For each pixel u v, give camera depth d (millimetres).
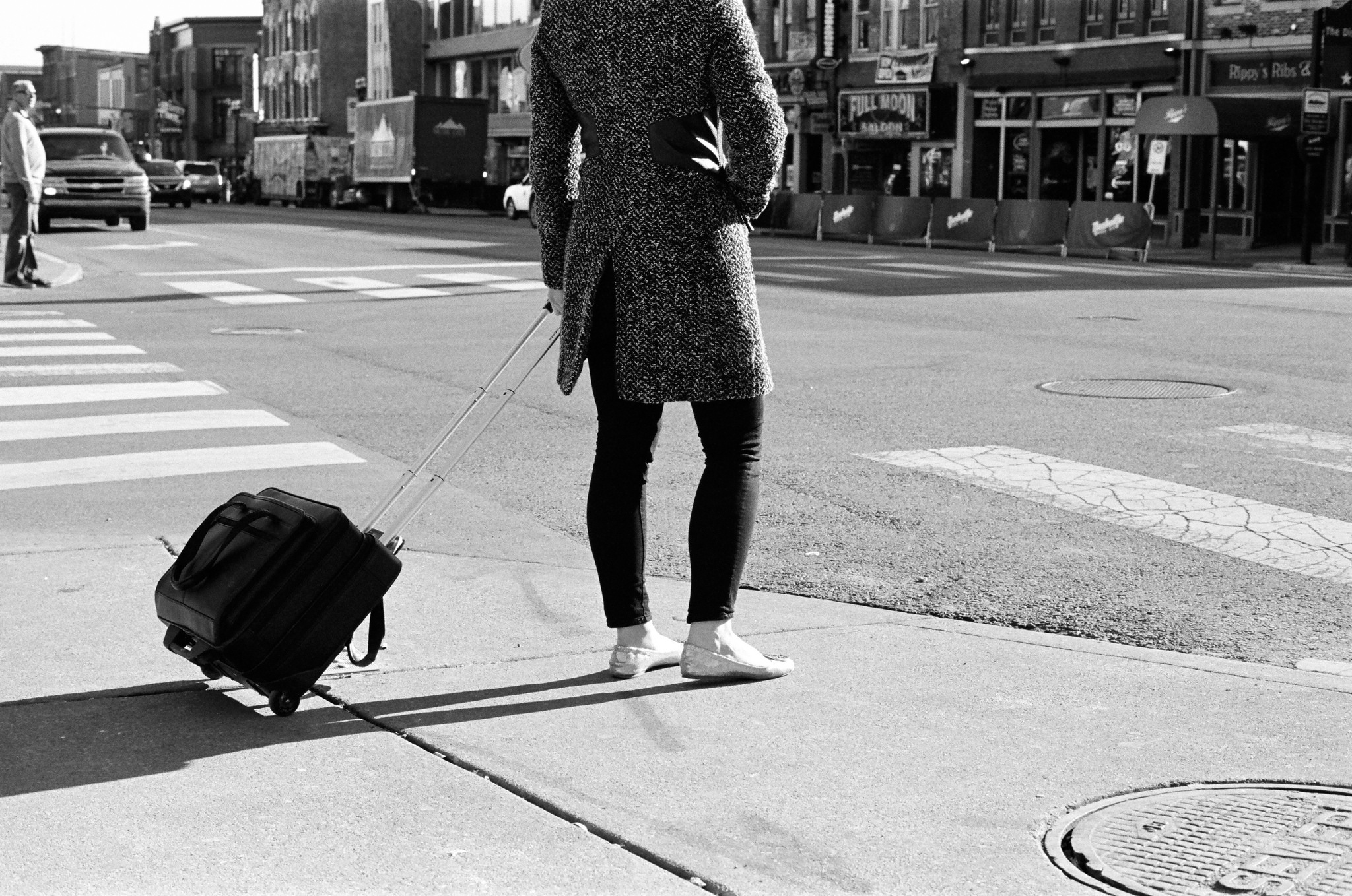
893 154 42938
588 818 3436
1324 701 4227
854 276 21375
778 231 37562
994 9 39031
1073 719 4078
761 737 3953
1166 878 3107
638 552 4465
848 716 4117
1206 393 10156
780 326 14594
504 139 65750
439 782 3672
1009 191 39031
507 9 65625
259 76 96438
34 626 4996
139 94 137000
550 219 4426
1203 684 4383
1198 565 5930
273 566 4043
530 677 4484
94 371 11602
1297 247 31656
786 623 5078
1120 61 35000
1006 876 3133
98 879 3137
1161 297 17781
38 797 3574
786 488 7398
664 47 4098
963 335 13734
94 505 6988
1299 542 6254
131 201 33812
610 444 4391
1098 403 9805
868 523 6668
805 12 45125
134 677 4484
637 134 4164
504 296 18312
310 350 13055
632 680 4449
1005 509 6922
